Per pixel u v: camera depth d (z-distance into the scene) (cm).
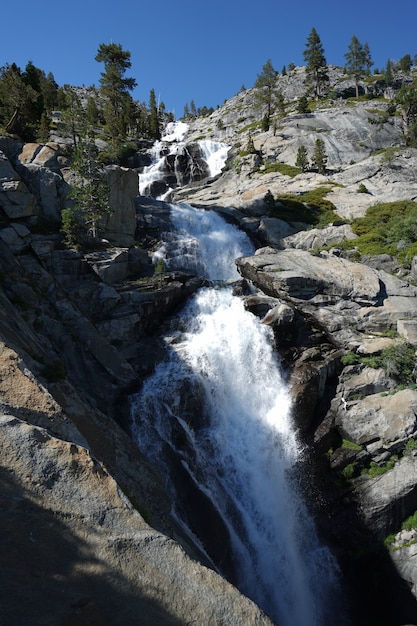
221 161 6756
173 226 3903
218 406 2452
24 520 855
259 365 2644
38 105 4384
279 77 11356
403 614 2095
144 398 2233
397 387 2567
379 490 2248
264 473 2320
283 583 2100
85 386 2153
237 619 920
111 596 806
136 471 1727
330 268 3161
